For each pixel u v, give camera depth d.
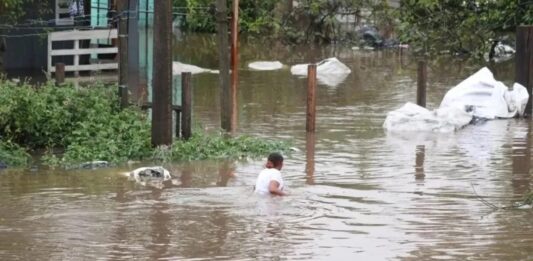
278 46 57.97
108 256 15.62
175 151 24.14
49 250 15.97
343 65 44.78
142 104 26.81
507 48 50.91
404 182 21.47
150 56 46.59
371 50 55.84
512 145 26.30
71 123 25.61
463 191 20.61
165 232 17.09
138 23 44.16
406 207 19.08
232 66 32.00
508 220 18.03
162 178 21.73
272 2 60.31
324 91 37.91
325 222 17.83
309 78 28.14
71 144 24.59
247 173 22.38
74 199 19.70
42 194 20.17
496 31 49.41
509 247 16.20
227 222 17.78
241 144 25.12
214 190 20.44
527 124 29.98
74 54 40.44
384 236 16.91
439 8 48.25
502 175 22.33
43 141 25.41
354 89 38.53
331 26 59.56
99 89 26.59
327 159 24.19
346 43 58.94
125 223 17.70
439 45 49.38
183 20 67.31
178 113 25.33
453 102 31.25
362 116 31.53
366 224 17.73
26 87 25.81
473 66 46.12
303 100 35.28
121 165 23.50
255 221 17.86
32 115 25.02
